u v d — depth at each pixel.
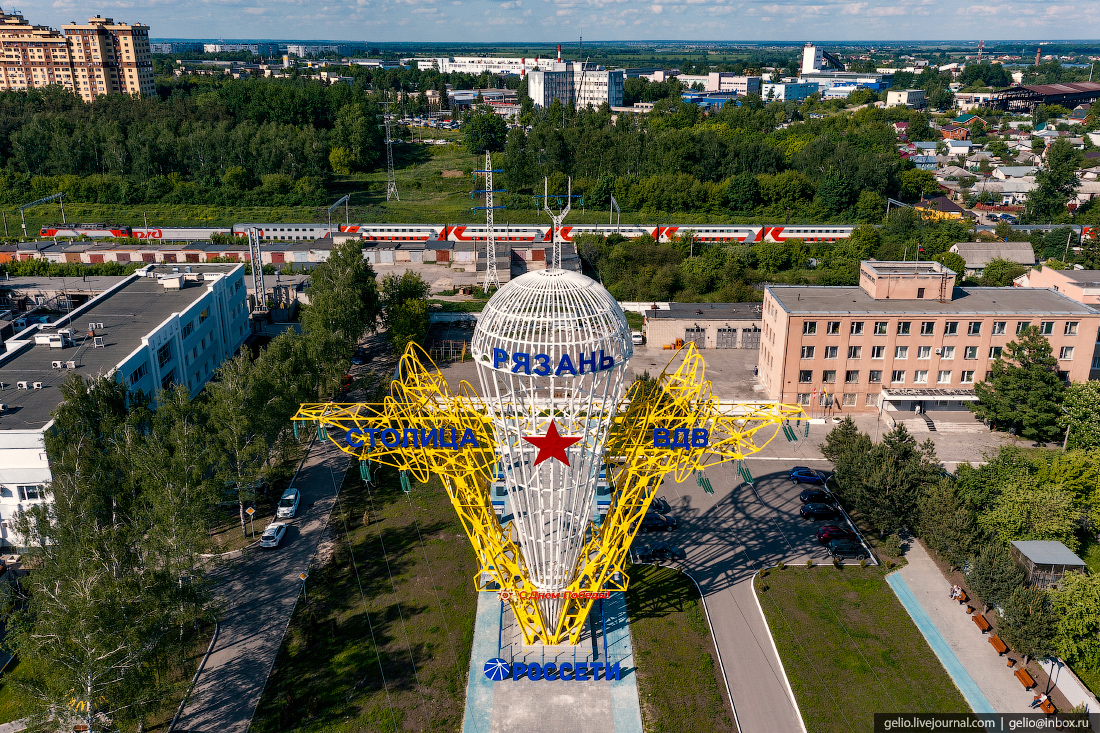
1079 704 53.66
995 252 171.50
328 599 66.38
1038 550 63.28
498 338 52.56
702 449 60.56
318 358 96.06
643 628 62.84
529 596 57.81
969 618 63.62
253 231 134.50
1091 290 110.00
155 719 54.00
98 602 48.75
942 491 68.56
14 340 93.94
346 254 126.25
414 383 72.00
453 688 56.59
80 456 63.25
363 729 52.97
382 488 85.00
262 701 55.47
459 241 197.75
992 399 94.75
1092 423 86.25
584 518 56.88
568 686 56.84
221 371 77.88
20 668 58.50
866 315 98.88
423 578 69.00
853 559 71.88
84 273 150.75
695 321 125.12
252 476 74.12
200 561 61.53
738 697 55.78
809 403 102.94
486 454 79.31
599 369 51.19
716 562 71.62
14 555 72.38
